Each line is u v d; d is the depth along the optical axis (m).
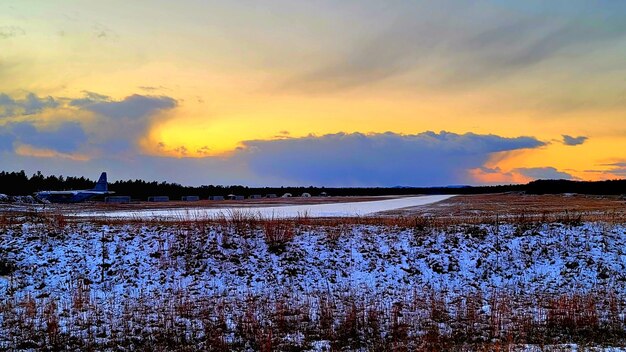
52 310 16.75
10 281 20.09
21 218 28.47
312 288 21.41
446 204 85.12
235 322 16.02
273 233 26.00
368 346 13.79
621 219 30.92
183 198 140.62
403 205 84.81
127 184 160.50
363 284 22.06
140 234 25.33
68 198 87.94
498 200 103.81
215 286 21.05
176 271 22.27
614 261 24.19
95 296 19.11
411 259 24.67
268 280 22.12
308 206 80.81
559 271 23.67
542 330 15.33
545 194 154.00
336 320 16.34
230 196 158.88
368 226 28.88
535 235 26.83
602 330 15.33
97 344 13.84
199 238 25.16
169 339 14.34
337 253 24.95
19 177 105.81
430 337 14.39
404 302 19.11
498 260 24.75
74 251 23.19
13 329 14.80
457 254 25.14
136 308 17.50
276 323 15.96
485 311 17.77
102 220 29.64
